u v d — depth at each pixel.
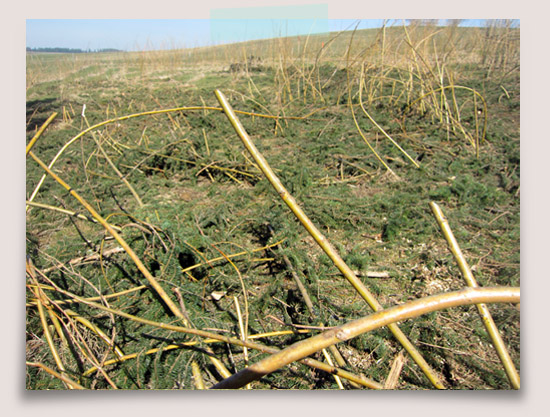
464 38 9.34
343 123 4.91
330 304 1.94
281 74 7.91
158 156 4.07
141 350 1.57
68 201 3.25
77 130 5.27
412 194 3.13
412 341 1.69
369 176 3.61
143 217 2.57
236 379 0.87
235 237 2.66
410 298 2.04
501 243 2.49
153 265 2.16
